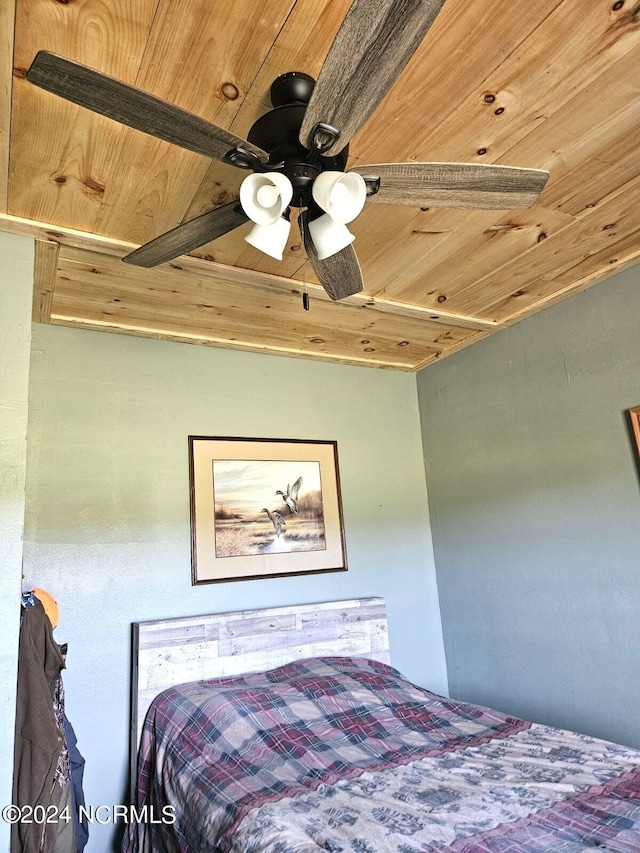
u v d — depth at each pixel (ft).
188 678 7.95
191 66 4.18
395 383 11.66
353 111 3.42
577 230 6.77
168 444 8.96
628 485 7.67
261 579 9.23
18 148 4.82
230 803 5.18
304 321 8.99
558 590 8.57
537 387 9.11
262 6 3.74
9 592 5.01
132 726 7.62
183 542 8.73
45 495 7.86
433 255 7.17
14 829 5.25
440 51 4.14
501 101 4.66
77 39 3.90
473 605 10.11
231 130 4.86
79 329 8.61
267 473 9.73
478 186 4.17
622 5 3.89
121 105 3.27
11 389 5.50
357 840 4.16
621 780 4.90
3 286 5.77
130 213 5.85
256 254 6.81
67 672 7.53
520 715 9.01
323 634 9.14
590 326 8.29
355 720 6.82
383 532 10.72
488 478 9.98
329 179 3.71
